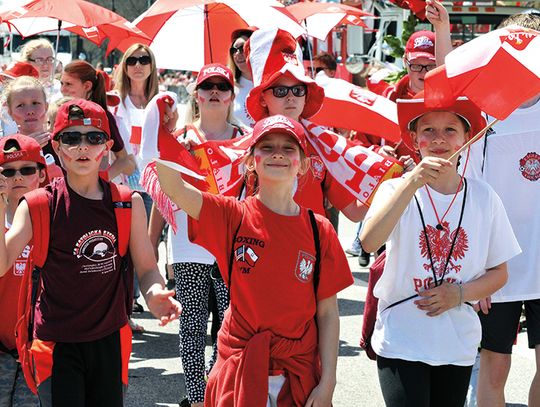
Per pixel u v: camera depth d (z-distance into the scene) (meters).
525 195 9.11
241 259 6.99
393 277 7.60
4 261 7.34
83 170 7.49
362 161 9.50
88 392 7.64
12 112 10.92
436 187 7.64
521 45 7.57
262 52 9.34
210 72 10.35
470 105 7.68
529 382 11.66
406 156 9.90
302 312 7.02
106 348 7.60
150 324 14.51
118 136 12.34
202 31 15.55
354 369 12.22
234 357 7.01
